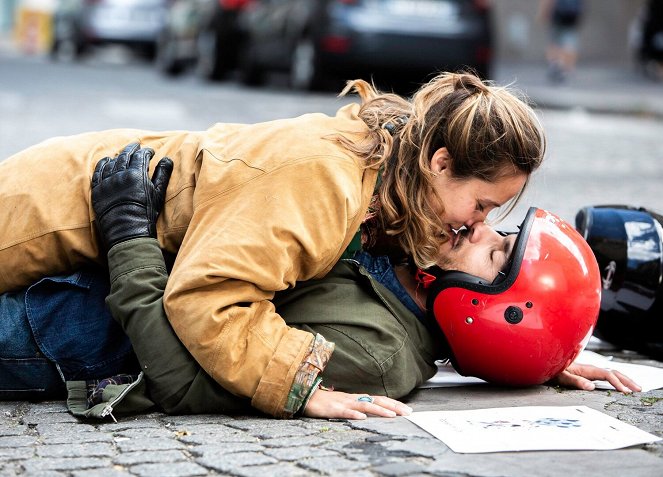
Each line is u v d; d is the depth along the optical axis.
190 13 20.61
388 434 3.10
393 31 14.12
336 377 3.45
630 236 4.30
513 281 3.42
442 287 3.50
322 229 3.31
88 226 3.60
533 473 2.74
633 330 4.36
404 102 3.63
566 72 20.03
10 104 13.09
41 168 3.70
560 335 3.44
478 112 3.37
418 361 3.63
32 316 3.55
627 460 2.85
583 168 9.73
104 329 3.59
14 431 3.21
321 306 3.53
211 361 3.25
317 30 14.76
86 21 26.53
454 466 2.79
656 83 20.78
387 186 3.48
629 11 26.19
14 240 3.61
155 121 11.88
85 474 2.76
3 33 51.72
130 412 3.38
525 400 3.56
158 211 3.58
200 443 3.03
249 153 3.40
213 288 3.25
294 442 3.03
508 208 3.64
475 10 14.29
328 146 3.40
